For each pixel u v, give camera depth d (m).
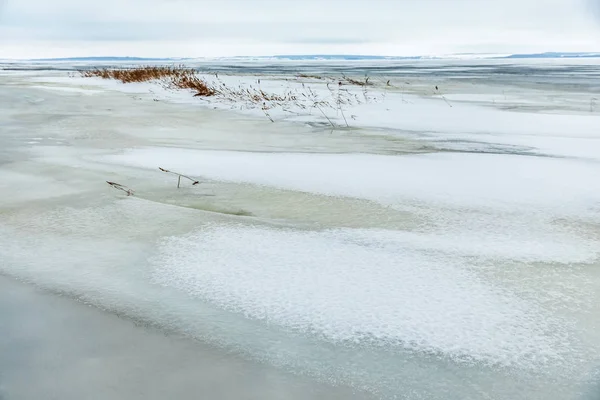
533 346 2.71
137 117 11.84
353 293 3.26
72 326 2.93
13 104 14.10
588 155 7.38
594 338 2.78
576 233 4.32
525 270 3.60
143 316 3.03
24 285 3.43
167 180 6.09
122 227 4.50
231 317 3.00
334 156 7.50
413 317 2.98
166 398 2.33
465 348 2.69
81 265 3.73
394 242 4.12
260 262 3.73
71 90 18.88
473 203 5.12
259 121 11.36
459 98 16.36
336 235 4.28
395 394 2.36
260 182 5.96
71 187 5.77
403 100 15.19
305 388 2.40
